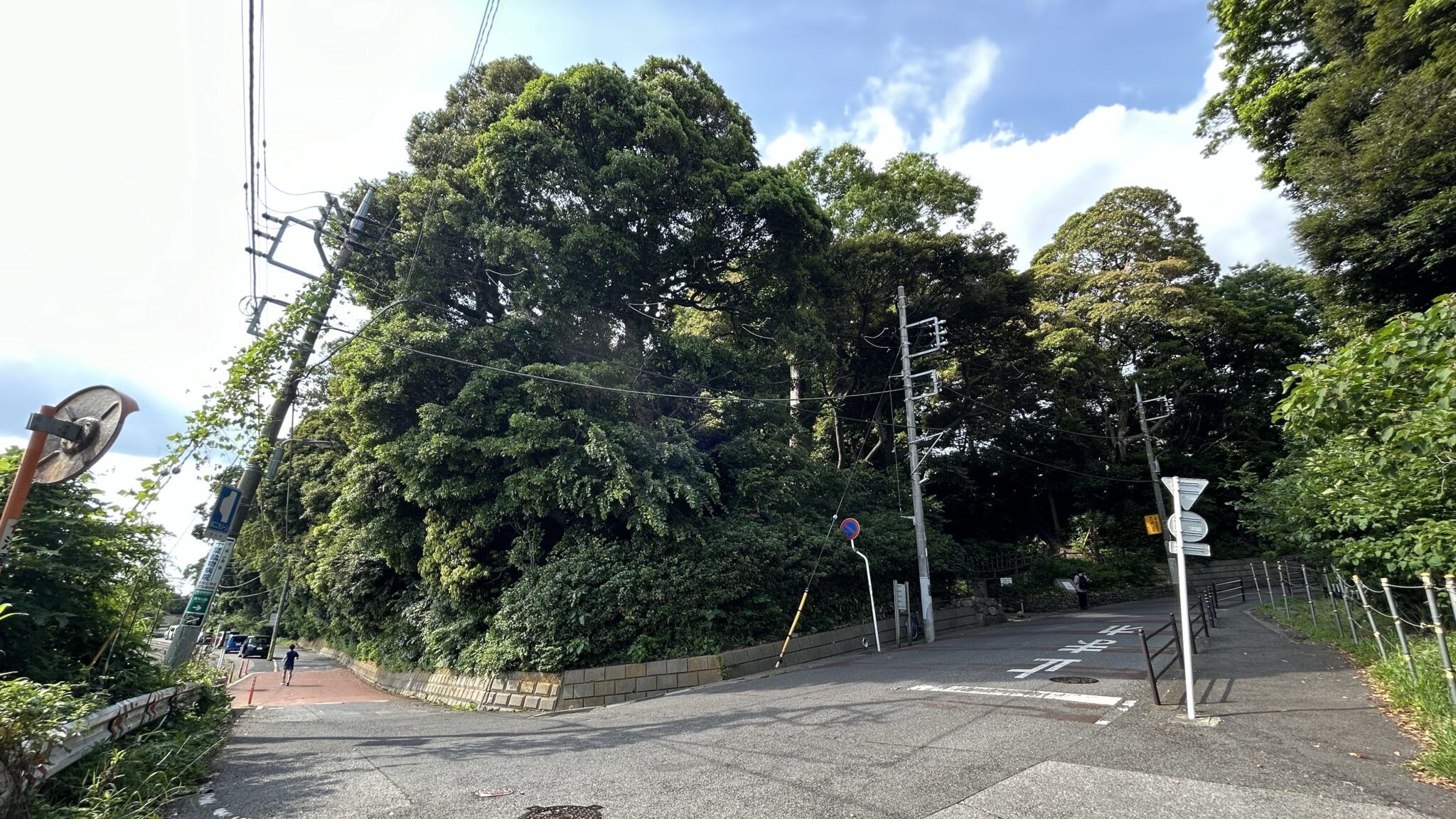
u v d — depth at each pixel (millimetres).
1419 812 4203
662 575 13336
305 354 11312
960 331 24641
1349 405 6648
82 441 4289
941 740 6496
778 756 6301
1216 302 30656
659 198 15664
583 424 13328
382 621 19562
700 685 12938
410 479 13711
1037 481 32438
